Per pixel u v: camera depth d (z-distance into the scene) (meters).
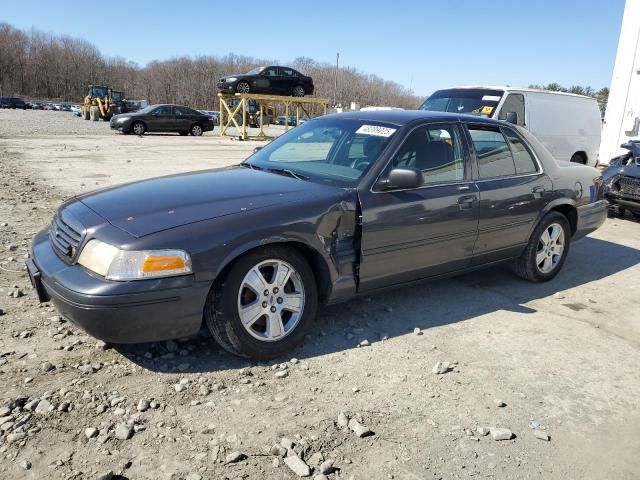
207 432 2.66
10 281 4.52
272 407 2.90
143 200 3.43
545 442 2.74
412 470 2.47
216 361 3.36
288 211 3.35
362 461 2.51
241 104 26.48
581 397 3.19
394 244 3.85
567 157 10.74
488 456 2.60
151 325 2.95
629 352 3.82
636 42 13.48
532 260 5.07
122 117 25.70
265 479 2.35
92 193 3.86
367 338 3.83
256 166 4.45
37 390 2.93
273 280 3.35
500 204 4.52
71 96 111.31
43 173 11.17
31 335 3.57
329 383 3.18
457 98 10.25
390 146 3.94
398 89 111.25
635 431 2.88
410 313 4.34
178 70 108.25
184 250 2.96
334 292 3.65
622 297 4.98
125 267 2.88
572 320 4.36
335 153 4.17
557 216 5.17
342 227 3.59
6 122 31.73
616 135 14.17
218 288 3.14
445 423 2.85
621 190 8.22
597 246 6.91
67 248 3.21
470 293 4.89
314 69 106.31
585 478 2.49
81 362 3.26
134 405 2.85
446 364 3.43
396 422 2.83
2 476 2.29
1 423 2.63
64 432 2.60
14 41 110.00
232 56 113.25
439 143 4.25
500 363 3.55
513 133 4.91
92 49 119.38
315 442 2.63
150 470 2.37
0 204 7.63
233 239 3.10
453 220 4.17
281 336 3.40
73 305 2.89
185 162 14.40
